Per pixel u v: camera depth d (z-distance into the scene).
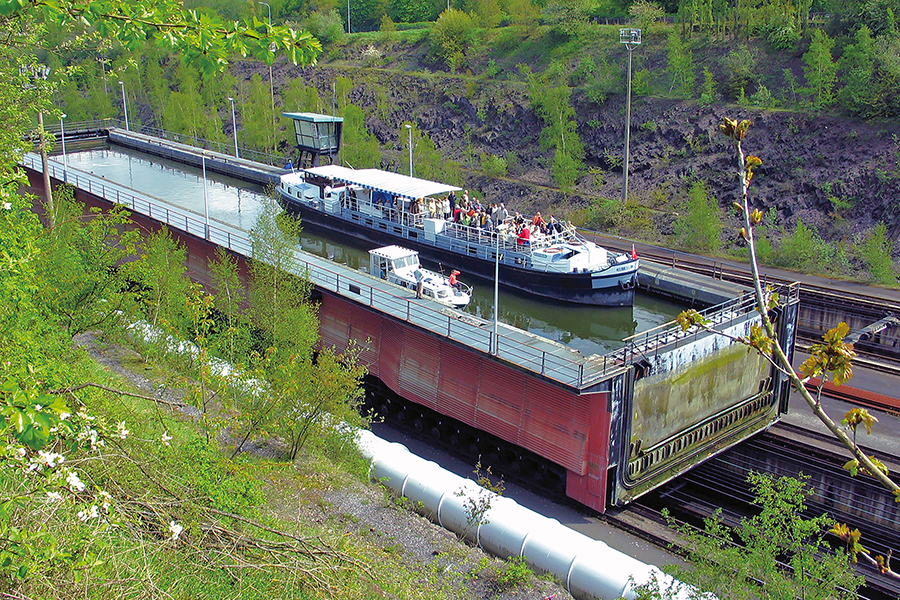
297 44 11.34
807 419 33.66
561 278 39.53
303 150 60.28
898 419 32.62
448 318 31.98
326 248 50.09
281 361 30.77
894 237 56.66
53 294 31.00
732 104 72.19
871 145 61.56
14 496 11.44
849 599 18.55
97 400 21.47
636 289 42.62
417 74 100.19
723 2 80.62
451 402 32.19
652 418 29.30
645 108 76.62
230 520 20.56
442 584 21.34
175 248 41.44
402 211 46.25
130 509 17.03
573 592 22.47
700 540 19.97
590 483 28.09
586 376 27.05
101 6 10.72
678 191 69.25
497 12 106.00
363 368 29.52
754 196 64.75
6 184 15.12
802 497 20.19
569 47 91.06
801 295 42.09
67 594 14.38
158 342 33.69
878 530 28.41
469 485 25.77
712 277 43.56
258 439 28.34
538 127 84.25
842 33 73.12
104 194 54.56
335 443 27.61
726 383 32.22
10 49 25.48
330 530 22.73
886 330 38.34
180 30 11.08
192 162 71.69
